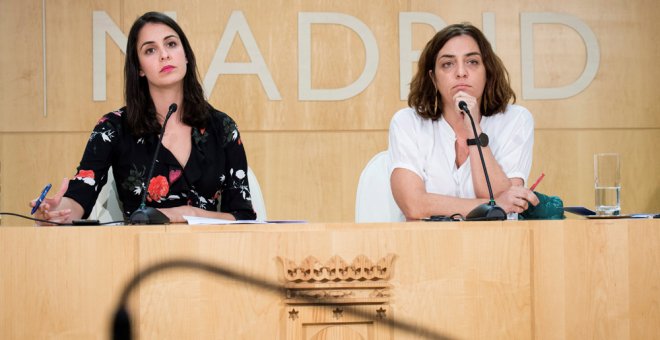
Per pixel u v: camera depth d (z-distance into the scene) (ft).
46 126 16.70
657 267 7.08
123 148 10.99
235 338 6.63
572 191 17.58
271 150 17.15
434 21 17.37
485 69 11.39
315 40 17.17
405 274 6.79
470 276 6.85
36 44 16.70
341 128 17.21
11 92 16.65
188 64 11.25
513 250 6.91
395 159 11.48
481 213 8.04
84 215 10.75
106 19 16.78
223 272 6.64
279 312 6.68
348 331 6.75
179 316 6.61
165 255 6.62
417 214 10.85
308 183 17.21
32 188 16.70
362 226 6.90
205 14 16.98
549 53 17.57
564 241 7.00
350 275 6.73
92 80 16.76
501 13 17.54
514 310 6.89
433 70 11.42
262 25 17.08
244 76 17.03
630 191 17.72
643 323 7.05
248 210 11.29
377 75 17.30
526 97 17.49
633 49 17.69
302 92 17.11
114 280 6.63
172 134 11.14
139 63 10.97
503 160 11.43
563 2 17.63
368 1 17.30
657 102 17.72
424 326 6.79
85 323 6.61
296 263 6.70
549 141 17.54
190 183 11.03
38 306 6.61
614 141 17.66
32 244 6.64
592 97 17.62
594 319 7.00
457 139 11.56
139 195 10.96
